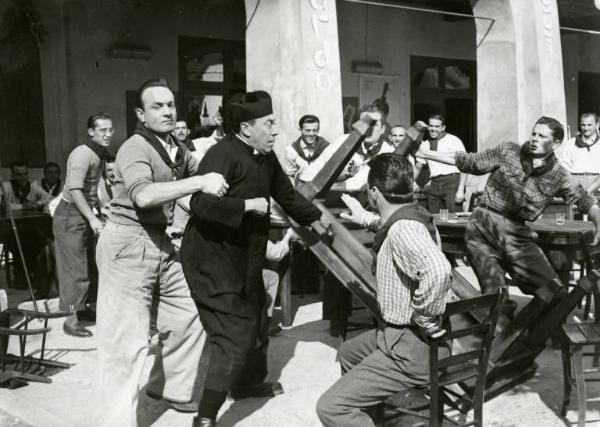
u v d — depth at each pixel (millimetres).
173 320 4234
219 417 4254
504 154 5113
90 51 10445
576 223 6258
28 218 7559
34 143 10312
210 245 3760
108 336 3838
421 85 14047
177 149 4211
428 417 3396
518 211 5078
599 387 4781
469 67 14656
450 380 3307
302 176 6492
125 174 3783
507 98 10578
